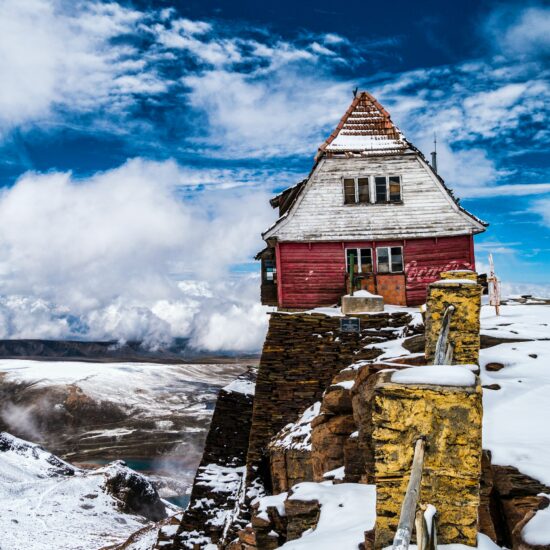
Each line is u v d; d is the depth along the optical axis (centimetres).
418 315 2017
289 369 1997
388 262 2583
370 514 937
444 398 531
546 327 1658
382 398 542
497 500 791
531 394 1122
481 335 1572
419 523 477
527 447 861
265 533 1146
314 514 1017
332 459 1332
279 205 2912
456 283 1039
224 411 2291
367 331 2009
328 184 2603
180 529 2036
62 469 12575
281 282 2548
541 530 661
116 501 10175
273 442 1812
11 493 10088
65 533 8325
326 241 2561
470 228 2559
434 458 531
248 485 1847
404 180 2605
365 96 2753
